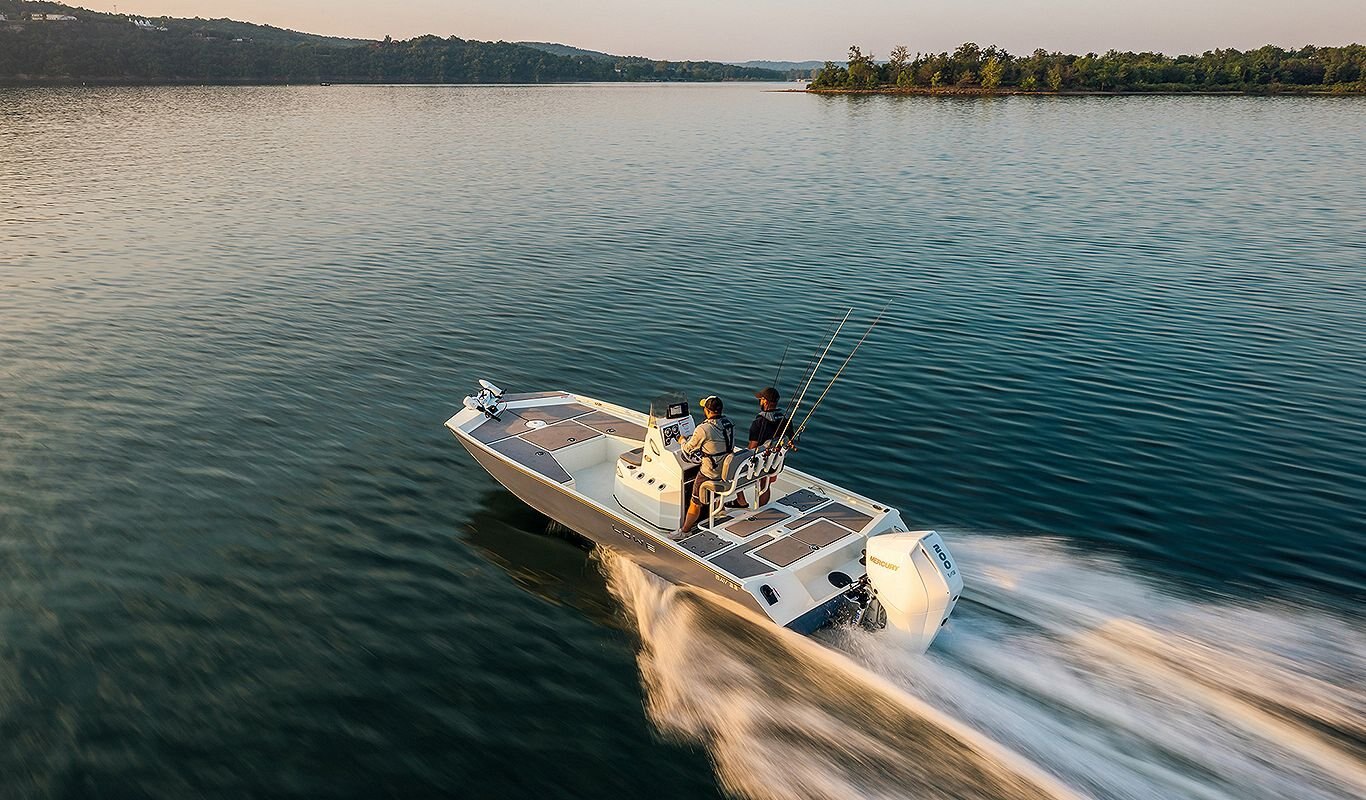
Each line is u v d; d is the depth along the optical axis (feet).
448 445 44.75
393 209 112.47
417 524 37.11
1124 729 23.97
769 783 23.13
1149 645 27.68
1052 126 254.88
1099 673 26.22
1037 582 31.55
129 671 27.55
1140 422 46.50
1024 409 48.39
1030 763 22.95
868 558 26.89
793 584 27.63
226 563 33.73
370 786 23.31
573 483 33.83
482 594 32.22
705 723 25.44
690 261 84.33
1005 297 71.00
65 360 55.47
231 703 26.27
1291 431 45.14
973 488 39.58
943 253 87.86
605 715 26.02
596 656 28.76
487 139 220.84
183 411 48.11
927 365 55.47
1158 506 37.65
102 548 34.45
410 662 28.37
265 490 39.60
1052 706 24.85
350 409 48.93
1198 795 21.70
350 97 486.79
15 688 26.66
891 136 230.27
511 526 37.17
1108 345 58.75
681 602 30.50
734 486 30.19
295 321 64.28
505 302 69.82
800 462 42.29
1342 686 25.63
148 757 24.12
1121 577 31.99
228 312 66.33
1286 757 22.81
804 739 24.31
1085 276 77.82
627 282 76.18
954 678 25.99
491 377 53.83
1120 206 115.55
